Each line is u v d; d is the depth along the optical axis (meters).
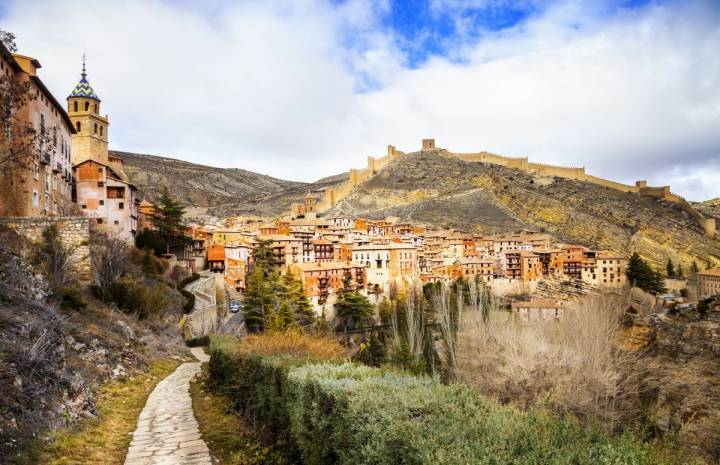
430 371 50.53
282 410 13.52
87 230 38.28
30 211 46.22
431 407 8.30
